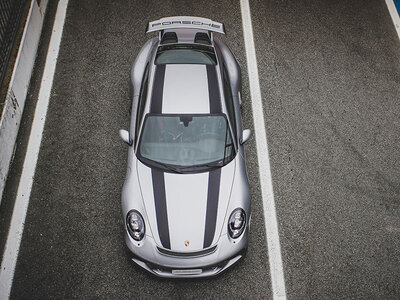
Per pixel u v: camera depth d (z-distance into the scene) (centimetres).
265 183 586
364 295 491
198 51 576
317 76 717
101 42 745
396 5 847
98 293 482
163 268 457
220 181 487
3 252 511
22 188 568
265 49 750
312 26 795
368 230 548
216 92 529
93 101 664
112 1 812
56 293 480
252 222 548
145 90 540
